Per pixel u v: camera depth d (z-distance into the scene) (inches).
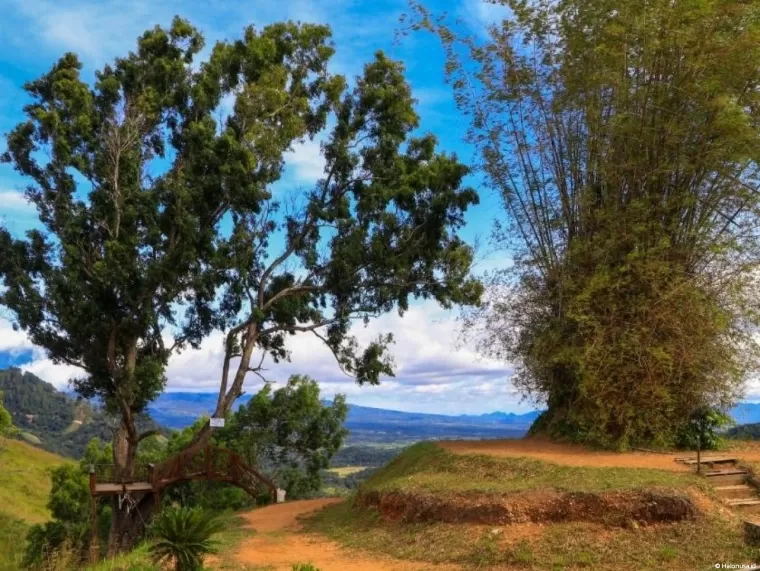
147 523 858.8
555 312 647.1
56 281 865.5
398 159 935.7
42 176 938.7
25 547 770.2
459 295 935.7
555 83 648.4
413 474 563.5
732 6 529.7
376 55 978.7
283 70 945.5
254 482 895.1
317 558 454.9
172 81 1001.5
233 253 898.7
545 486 432.1
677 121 570.3
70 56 965.2
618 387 579.5
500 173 676.1
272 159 903.7
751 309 555.8
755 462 478.9
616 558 356.8
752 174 556.4
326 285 960.3
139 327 878.4
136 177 955.3
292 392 1280.8
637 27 557.3
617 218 599.8
